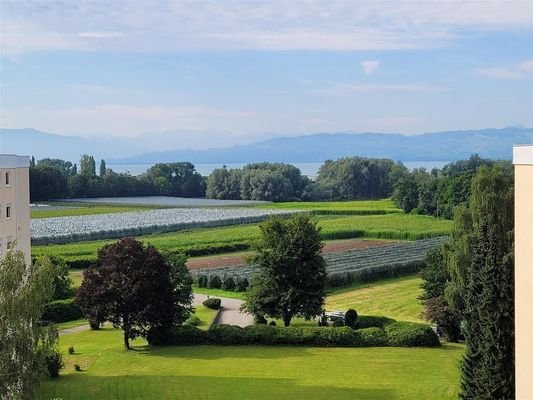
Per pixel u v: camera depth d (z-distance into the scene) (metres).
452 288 61.19
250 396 47.97
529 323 28.94
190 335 63.50
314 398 47.53
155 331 63.12
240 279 93.25
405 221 182.00
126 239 63.31
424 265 100.62
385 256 116.88
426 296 70.19
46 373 38.53
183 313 65.12
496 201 59.62
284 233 69.69
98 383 51.09
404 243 142.00
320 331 63.19
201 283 96.38
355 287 96.38
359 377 52.66
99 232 149.12
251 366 55.84
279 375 53.22
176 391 49.12
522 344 29.72
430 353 60.44
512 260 39.03
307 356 59.25
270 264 68.75
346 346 62.88
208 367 55.44
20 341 36.75
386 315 78.50
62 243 138.25
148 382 51.22
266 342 63.31
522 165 28.95
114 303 60.94
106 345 64.81
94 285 61.12
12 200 57.56
